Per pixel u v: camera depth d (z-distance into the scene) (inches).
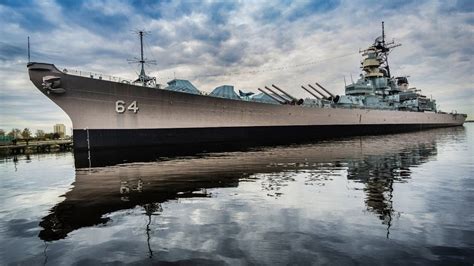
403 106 2036.2
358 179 400.5
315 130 1437.0
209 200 308.0
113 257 180.1
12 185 450.6
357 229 215.0
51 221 253.9
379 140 1215.6
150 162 646.5
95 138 888.3
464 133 1667.1
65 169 607.5
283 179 414.3
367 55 1902.1
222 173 478.3
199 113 1064.8
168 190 359.6
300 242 193.8
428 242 190.1
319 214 251.6
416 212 251.1
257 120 1221.7
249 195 325.4
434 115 2313.0
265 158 678.5
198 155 770.8
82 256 183.2
